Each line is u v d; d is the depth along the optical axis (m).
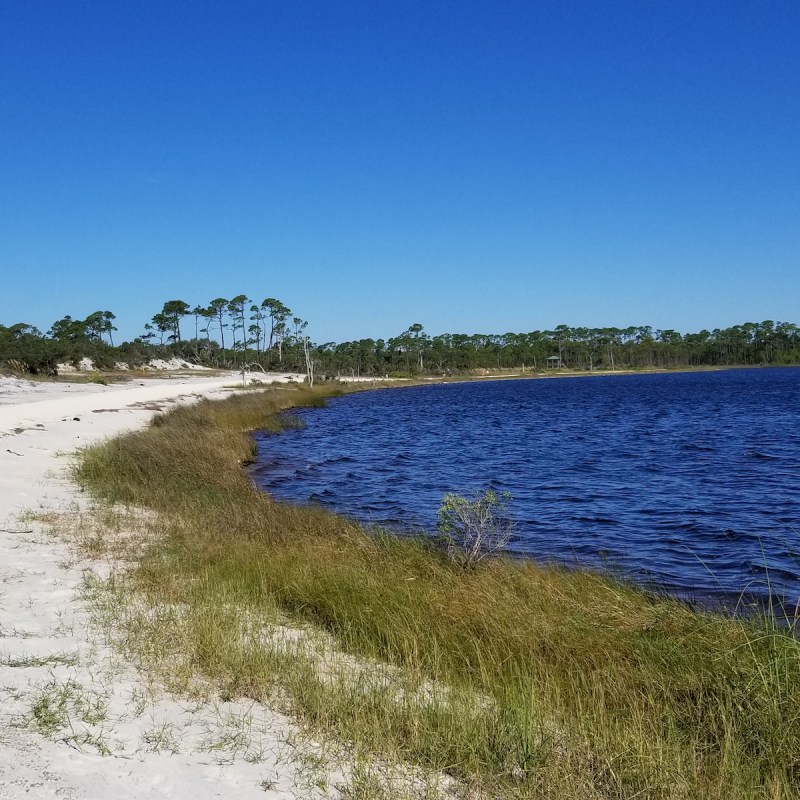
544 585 8.49
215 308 132.25
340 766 4.11
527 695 5.14
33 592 7.18
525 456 26.25
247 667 5.36
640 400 66.06
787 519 15.01
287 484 19.41
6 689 4.73
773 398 64.06
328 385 85.56
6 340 62.22
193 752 4.13
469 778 4.13
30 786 3.53
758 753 4.55
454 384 121.00
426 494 18.19
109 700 4.71
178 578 7.87
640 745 4.32
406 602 7.32
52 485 14.01
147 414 31.80
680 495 17.92
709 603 9.26
